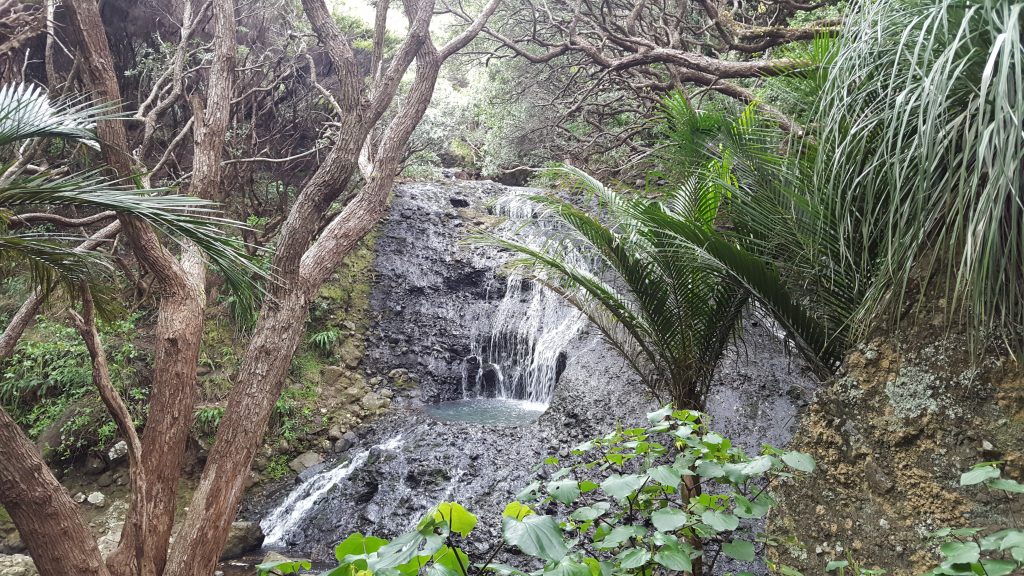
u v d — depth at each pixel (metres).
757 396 5.91
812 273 3.22
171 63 7.09
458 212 11.31
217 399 7.41
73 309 3.45
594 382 6.85
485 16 5.02
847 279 3.07
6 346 3.84
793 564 2.68
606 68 7.20
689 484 2.55
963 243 2.19
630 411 6.25
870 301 2.51
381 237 10.51
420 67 4.85
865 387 2.58
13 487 2.79
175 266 3.83
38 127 2.59
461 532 1.39
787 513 2.76
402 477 6.48
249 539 5.95
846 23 2.49
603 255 3.69
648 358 4.06
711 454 1.88
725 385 6.06
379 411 8.18
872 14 2.28
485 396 9.44
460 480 6.25
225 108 4.39
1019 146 1.76
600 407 6.50
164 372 3.67
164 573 3.50
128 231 3.62
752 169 3.40
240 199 9.68
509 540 1.33
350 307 9.48
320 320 9.09
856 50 2.37
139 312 7.73
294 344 4.09
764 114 3.74
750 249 3.48
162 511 3.54
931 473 2.32
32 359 7.09
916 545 2.32
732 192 3.44
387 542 1.29
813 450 2.73
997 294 1.89
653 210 3.33
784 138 3.44
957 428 2.28
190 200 2.71
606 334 4.18
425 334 9.51
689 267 3.50
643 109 8.20
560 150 10.38
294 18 10.13
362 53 11.84
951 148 1.99
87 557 2.93
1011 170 1.75
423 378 9.05
